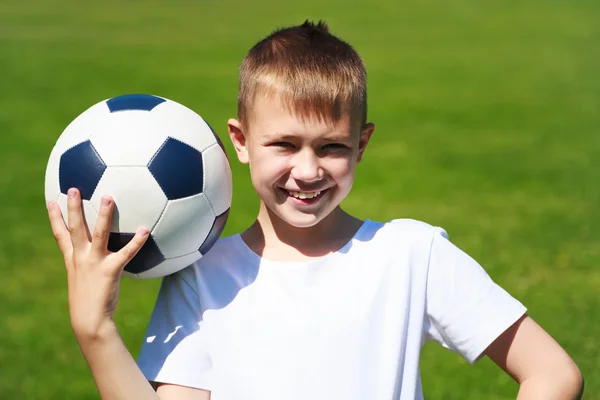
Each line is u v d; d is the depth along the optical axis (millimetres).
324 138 3432
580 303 8203
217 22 36250
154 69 25109
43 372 7043
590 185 13148
